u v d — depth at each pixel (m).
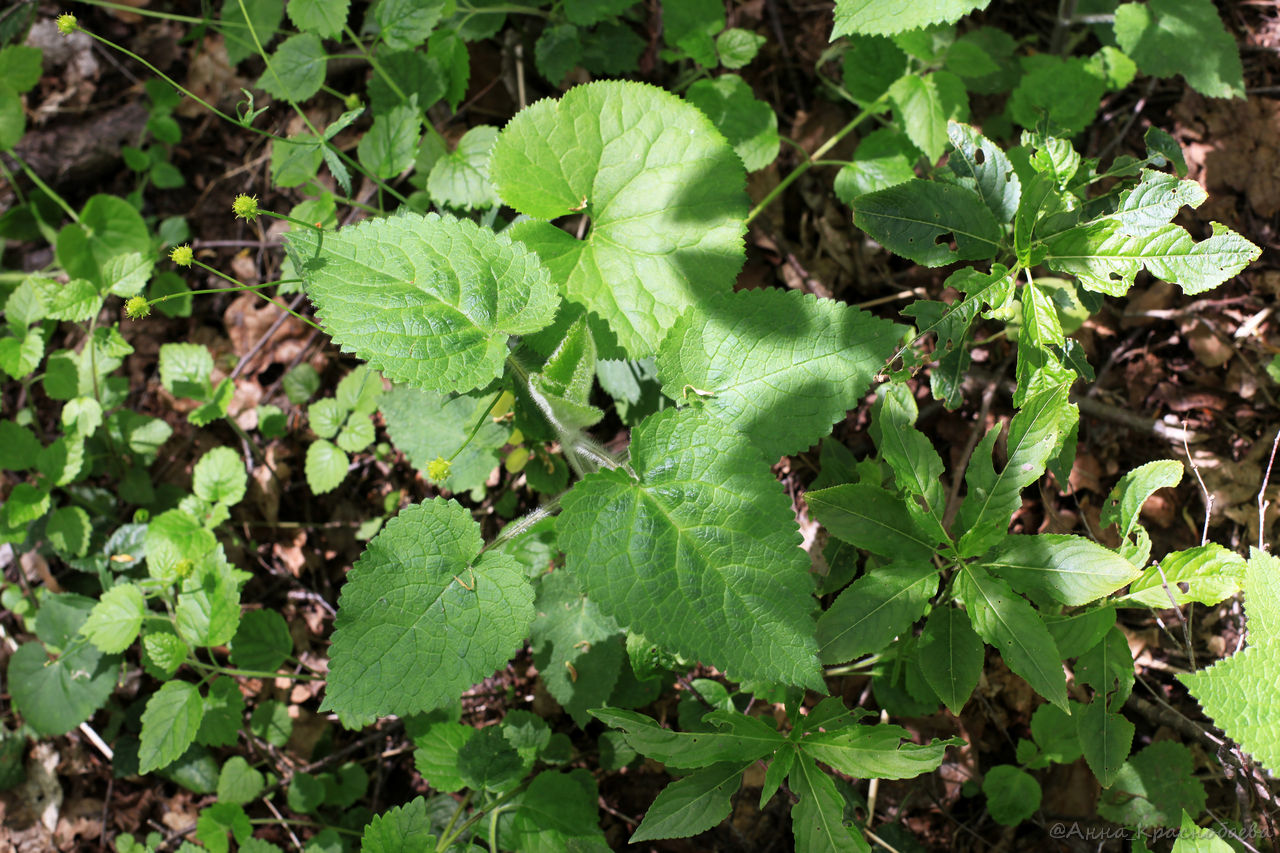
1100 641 0.40
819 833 0.37
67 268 0.61
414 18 0.52
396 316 0.40
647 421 0.40
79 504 0.60
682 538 0.38
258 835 0.55
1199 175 0.55
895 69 0.53
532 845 0.44
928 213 0.42
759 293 0.41
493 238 0.42
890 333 0.40
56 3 0.70
